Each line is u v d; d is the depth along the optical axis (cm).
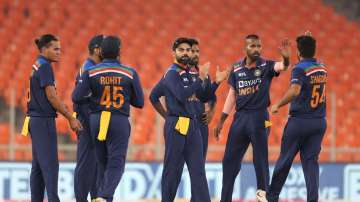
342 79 8425
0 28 8506
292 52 8512
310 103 3581
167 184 3475
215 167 5403
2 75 7694
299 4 9781
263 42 8962
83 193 3634
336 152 5719
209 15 9281
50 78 3347
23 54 8112
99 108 3366
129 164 5316
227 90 6631
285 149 3641
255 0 9669
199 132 3472
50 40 3381
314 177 3612
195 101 3469
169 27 8925
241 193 5434
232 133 3719
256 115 3662
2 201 5122
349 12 10275
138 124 6456
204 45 8681
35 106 3403
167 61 8194
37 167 3497
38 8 8875
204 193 3431
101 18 8875
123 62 8050
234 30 9100
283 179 3662
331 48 9162
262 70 3659
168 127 3438
